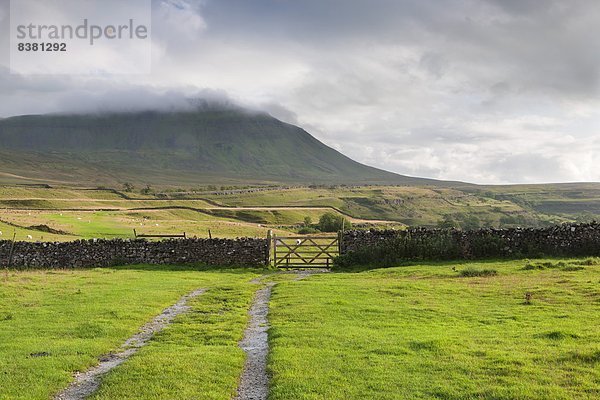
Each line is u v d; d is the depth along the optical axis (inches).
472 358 574.6
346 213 7529.5
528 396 464.1
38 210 4488.2
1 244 1676.9
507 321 752.3
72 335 737.6
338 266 1549.0
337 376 535.5
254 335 744.3
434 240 1529.3
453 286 1057.5
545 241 1480.1
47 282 1229.7
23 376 555.8
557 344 614.2
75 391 531.5
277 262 1635.1
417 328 727.1
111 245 1681.8
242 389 527.5
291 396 488.4
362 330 721.6
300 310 871.1
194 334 751.1
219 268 1608.0
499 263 1374.3
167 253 1669.5
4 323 807.1
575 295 904.3
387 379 522.6
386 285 1095.6
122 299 1001.5
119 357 650.2
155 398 494.9
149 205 6565.0
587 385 484.7
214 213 5895.7
